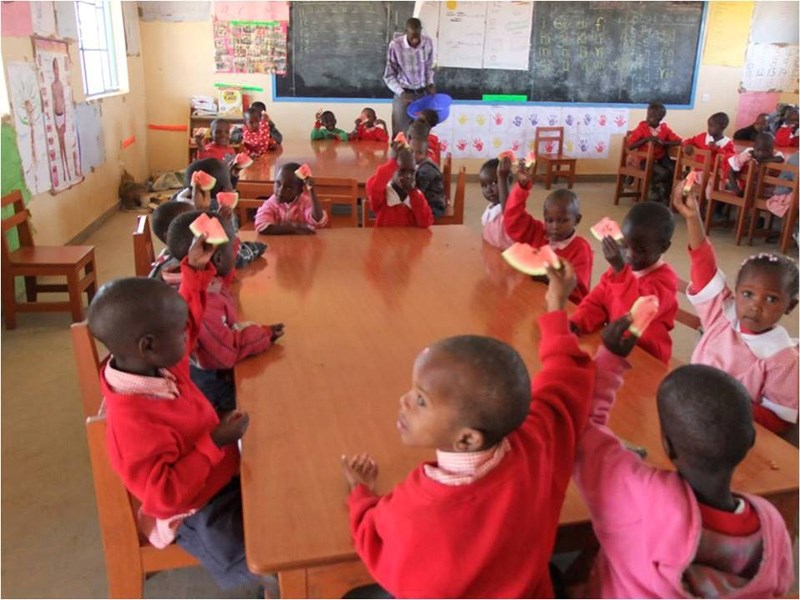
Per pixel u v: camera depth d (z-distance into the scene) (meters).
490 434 0.85
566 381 1.00
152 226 2.12
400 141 2.95
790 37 7.68
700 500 0.90
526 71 7.39
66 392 2.68
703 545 0.88
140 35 6.55
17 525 1.93
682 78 7.69
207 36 6.66
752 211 5.12
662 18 7.41
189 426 1.20
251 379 1.47
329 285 2.09
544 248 1.03
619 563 0.96
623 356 1.06
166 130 6.82
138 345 1.11
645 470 0.94
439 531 0.86
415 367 0.88
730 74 7.76
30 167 3.84
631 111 7.72
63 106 4.38
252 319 1.80
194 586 1.73
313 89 7.02
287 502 1.07
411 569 0.87
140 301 1.10
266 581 1.26
